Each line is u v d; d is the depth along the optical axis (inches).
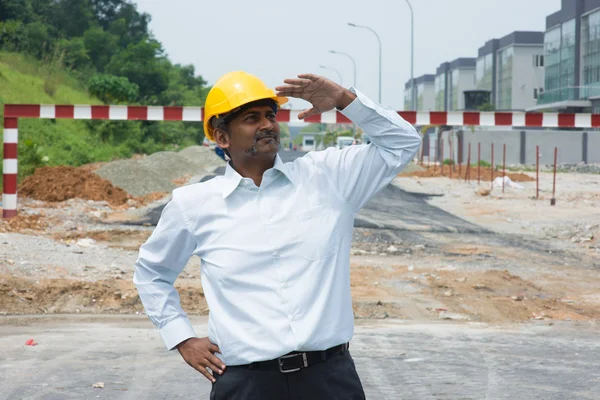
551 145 2390.5
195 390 229.0
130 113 610.9
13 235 520.4
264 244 116.2
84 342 292.8
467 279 446.6
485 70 4175.7
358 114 121.6
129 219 690.8
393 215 786.8
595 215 772.0
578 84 2965.1
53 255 453.7
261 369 116.9
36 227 592.1
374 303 374.6
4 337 299.4
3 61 2022.6
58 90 1995.6
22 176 983.6
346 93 122.0
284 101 126.7
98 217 681.6
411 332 317.7
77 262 442.3
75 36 3161.9
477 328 329.1
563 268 498.0
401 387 232.8
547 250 578.6
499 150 2399.1
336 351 119.0
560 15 3127.5
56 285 377.7
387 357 272.1
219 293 118.6
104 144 1840.6
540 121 597.0
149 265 124.0
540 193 1061.1
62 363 259.6
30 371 248.4
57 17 3137.3
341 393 118.6
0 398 217.9
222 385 119.8
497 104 3981.3
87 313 351.3
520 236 655.8
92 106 609.0
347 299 120.3
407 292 408.8
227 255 117.0
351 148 124.6
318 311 115.3
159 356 271.6
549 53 3277.6
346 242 121.3
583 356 276.7
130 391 227.1
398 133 121.8
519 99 3730.3
